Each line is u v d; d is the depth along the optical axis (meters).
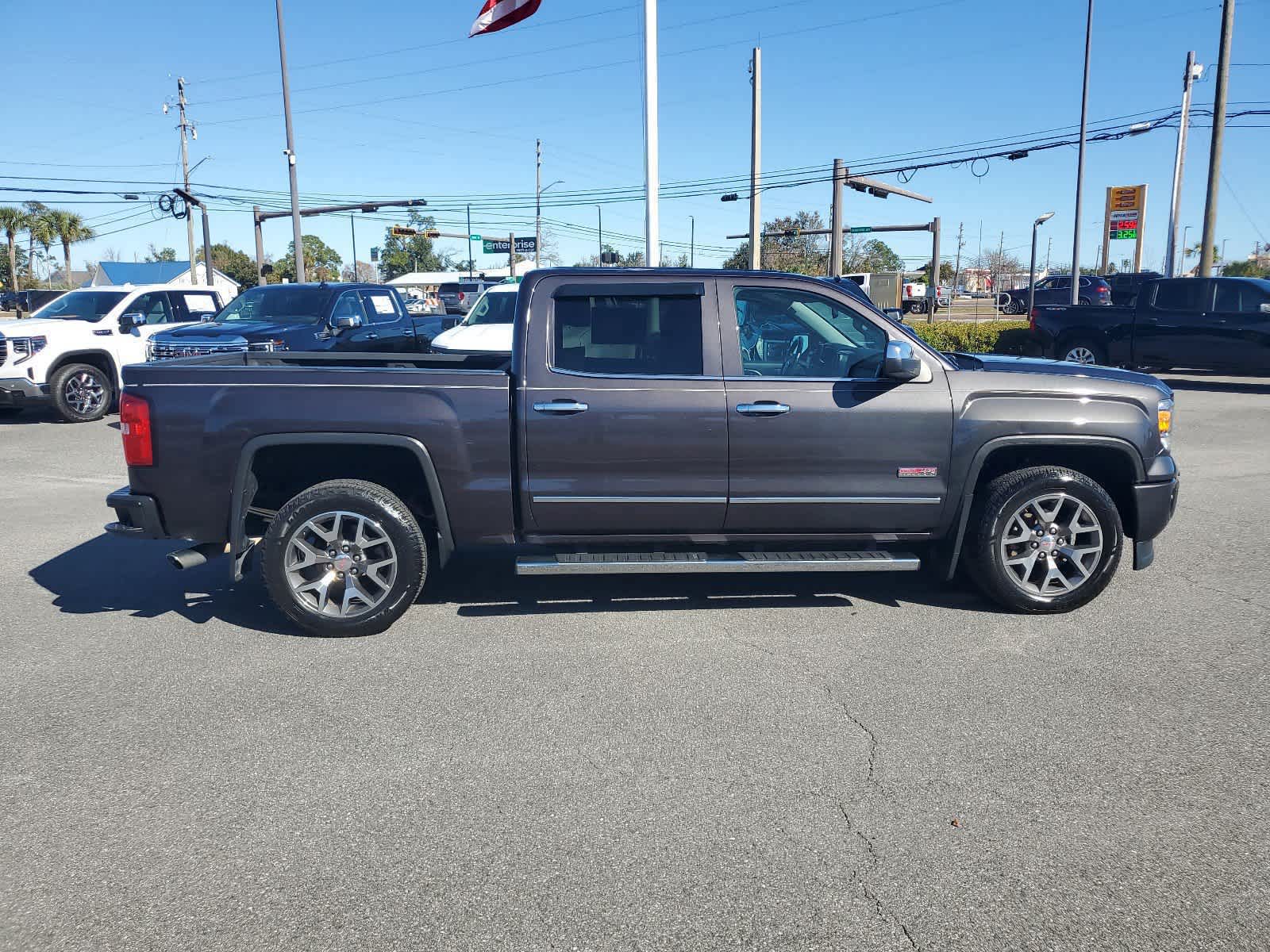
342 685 4.50
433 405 5.00
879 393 5.12
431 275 64.75
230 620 5.44
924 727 4.02
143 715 4.18
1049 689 4.40
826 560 5.10
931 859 3.08
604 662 4.77
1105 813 3.35
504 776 3.63
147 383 5.00
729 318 5.16
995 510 5.27
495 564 6.54
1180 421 12.97
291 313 13.00
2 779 3.62
